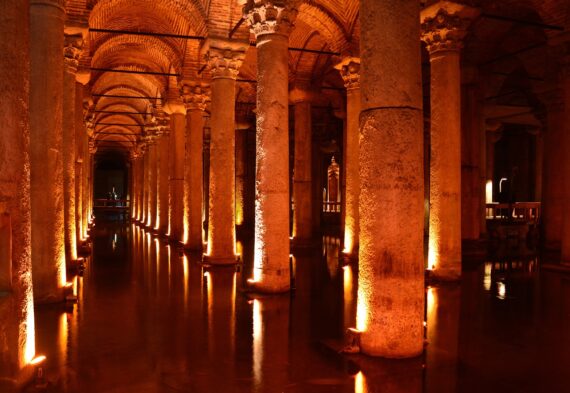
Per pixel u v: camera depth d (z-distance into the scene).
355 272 12.79
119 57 20.88
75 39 11.46
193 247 17.22
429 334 6.99
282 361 5.82
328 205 32.16
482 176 17.77
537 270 13.01
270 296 9.62
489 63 16.83
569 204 12.79
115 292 10.05
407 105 5.77
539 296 9.64
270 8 9.73
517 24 15.82
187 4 13.82
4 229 4.76
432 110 11.43
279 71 9.89
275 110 9.86
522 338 6.80
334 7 14.21
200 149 17.39
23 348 4.95
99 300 9.28
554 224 17.12
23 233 4.98
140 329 7.26
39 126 8.51
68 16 11.35
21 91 5.00
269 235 9.92
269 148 9.88
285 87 10.00
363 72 5.95
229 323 7.62
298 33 18.14
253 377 5.32
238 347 6.38
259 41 9.98
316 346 6.40
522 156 30.45
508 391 4.94
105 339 6.75
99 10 14.75
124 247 18.78
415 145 5.83
